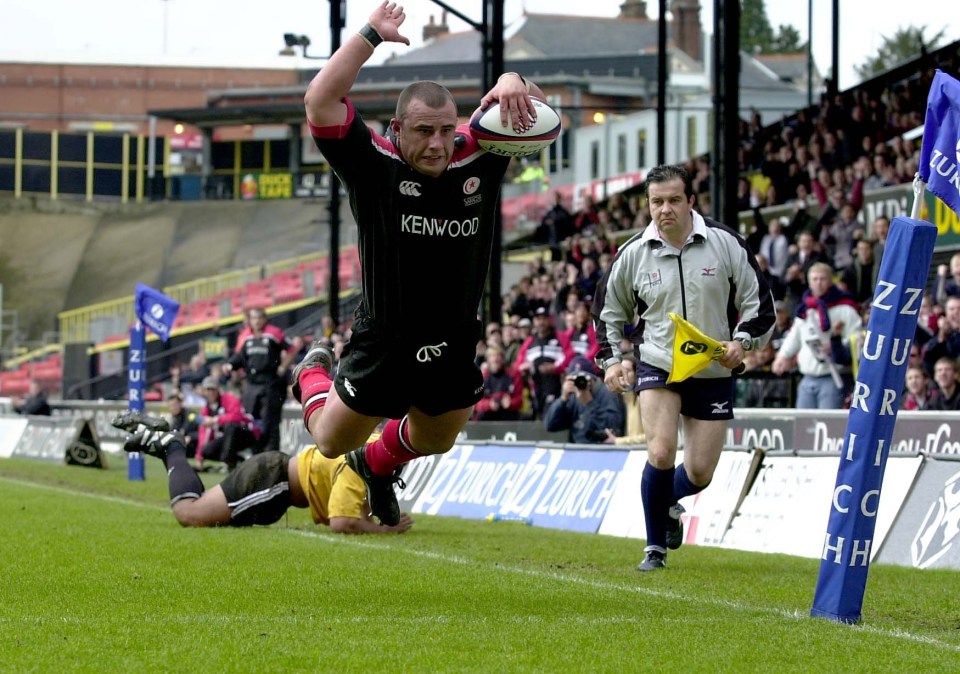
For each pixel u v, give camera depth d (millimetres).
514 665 7914
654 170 13000
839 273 31406
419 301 9469
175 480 17531
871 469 9812
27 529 16719
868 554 9883
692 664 8031
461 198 9344
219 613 10016
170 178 95812
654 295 13172
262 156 94688
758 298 12898
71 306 90250
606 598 11070
